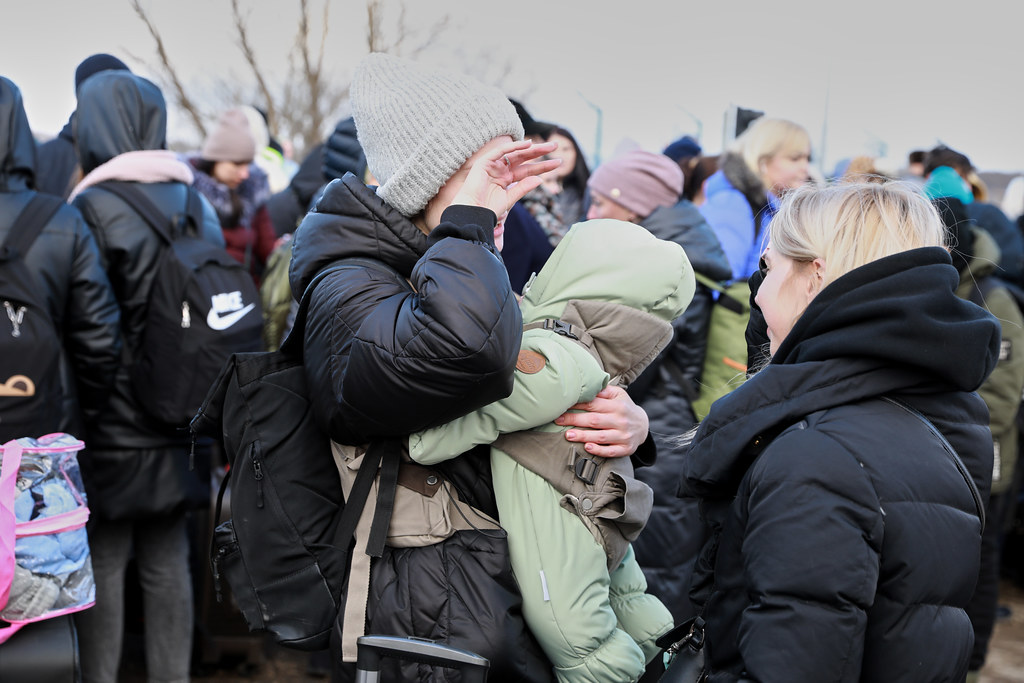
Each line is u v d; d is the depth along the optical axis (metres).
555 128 4.30
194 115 10.17
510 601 1.47
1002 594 5.14
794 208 1.47
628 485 1.54
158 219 2.78
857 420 1.28
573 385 1.49
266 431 1.56
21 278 2.34
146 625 3.02
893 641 1.21
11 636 1.89
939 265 1.30
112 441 2.77
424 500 1.48
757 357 1.85
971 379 1.28
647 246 1.62
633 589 1.79
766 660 1.17
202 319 2.75
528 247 2.87
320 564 1.55
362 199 1.53
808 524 1.19
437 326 1.31
